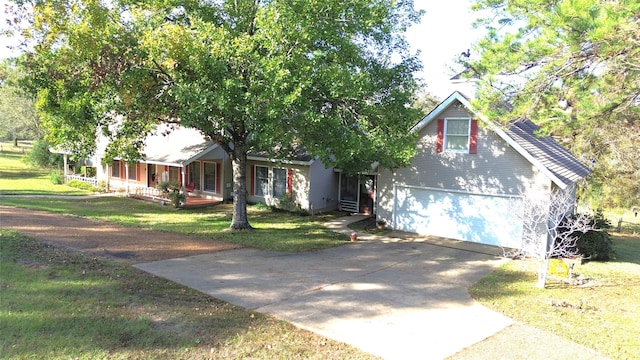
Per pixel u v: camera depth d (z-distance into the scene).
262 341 7.08
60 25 12.05
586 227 13.27
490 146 16.62
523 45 9.50
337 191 25.12
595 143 22.39
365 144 14.22
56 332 6.34
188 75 13.12
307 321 8.24
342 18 14.15
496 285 11.60
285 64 12.70
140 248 13.20
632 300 10.75
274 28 12.43
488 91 10.70
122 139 17.91
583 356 7.44
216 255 13.17
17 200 22.95
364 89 13.62
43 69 12.91
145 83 13.25
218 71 12.52
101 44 12.09
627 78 10.22
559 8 8.45
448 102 17.22
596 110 9.81
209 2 15.39
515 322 8.92
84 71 12.78
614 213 33.34
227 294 9.42
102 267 10.15
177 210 23.30
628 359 7.40
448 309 9.54
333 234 18.23
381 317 8.77
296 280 11.00
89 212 20.47
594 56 9.24
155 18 13.11
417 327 8.36
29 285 7.97
